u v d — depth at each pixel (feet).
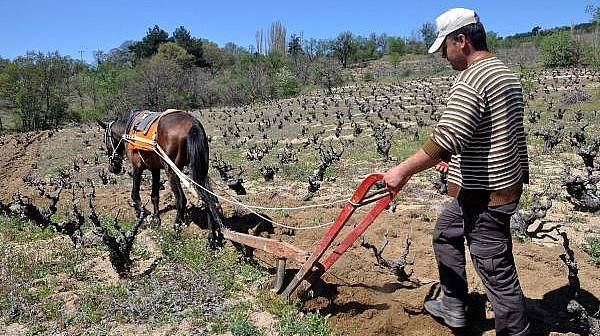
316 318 17.33
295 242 24.91
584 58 150.30
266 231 26.40
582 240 24.34
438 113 88.74
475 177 13.25
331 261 17.01
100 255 24.71
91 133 112.06
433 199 32.81
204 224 28.81
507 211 13.30
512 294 13.78
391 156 51.85
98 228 21.29
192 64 217.15
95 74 191.01
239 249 23.22
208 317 18.13
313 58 228.84
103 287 20.71
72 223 26.58
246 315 18.04
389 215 28.45
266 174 42.88
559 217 28.19
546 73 139.95
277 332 17.07
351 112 103.04
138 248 24.81
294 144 71.00
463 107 12.66
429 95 122.21
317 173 40.32
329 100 131.64
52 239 27.61
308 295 18.51
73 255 24.40
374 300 18.31
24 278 21.79
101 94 166.50
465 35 13.07
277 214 29.37
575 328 15.93
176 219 27.20
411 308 17.39
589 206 28.78
